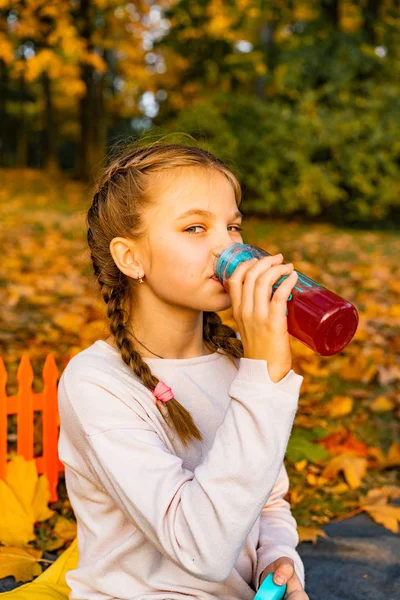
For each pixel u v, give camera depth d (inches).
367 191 453.1
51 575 78.9
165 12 595.2
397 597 87.1
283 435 50.4
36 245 313.4
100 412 56.9
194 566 49.8
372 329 202.2
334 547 99.1
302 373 169.9
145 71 621.0
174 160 59.0
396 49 496.4
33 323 192.4
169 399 58.6
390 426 146.1
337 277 285.9
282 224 455.8
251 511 49.5
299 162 447.8
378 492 116.9
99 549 60.4
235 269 52.9
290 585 58.4
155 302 61.8
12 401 104.7
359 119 454.9
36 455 123.0
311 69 487.5
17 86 1140.5
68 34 445.4
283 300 50.1
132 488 53.2
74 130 1235.9
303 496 115.9
